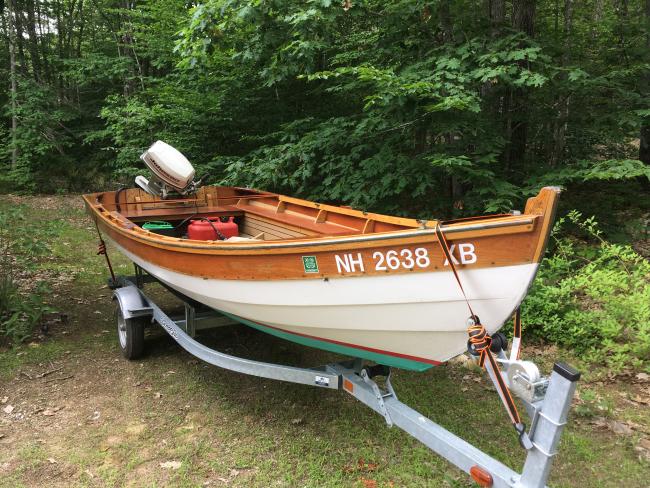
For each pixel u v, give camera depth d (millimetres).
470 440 3113
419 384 3799
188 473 2785
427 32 6070
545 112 6395
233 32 5930
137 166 11273
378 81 4996
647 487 2729
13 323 4637
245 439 3115
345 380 2932
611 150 8289
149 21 12086
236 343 4621
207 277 3377
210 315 4035
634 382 3814
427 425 2404
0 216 5430
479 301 2279
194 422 3303
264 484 2707
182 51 5965
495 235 2115
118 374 3984
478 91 6238
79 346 4523
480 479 2090
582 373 3941
